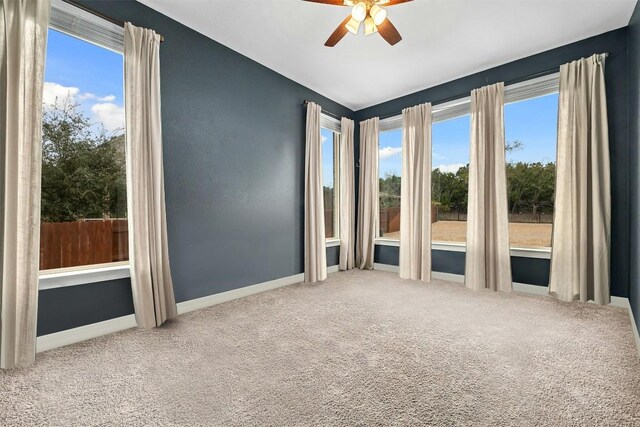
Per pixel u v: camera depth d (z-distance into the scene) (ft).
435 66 10.93
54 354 5.94
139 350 6.12
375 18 5.96
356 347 6.30
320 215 12.67
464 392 4.70
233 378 5.10
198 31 8.80
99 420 4.08
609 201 8.55
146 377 5.13
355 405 4.39
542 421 4.02
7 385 4.88
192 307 8.68
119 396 4.60
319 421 4.05
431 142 12.40
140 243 7.14
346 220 14.67
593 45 9.01
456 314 8.32
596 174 8.63
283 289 11.16
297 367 5.47
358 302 9.49
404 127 13.21
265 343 6.48
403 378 5.11
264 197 10.98
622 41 8.59
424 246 12.35
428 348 6.24
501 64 10.75
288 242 11.98
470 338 6.73
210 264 9.19
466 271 11.23
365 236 14.88
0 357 5.34
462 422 4.01
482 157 10.71
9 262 5.36
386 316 8.20
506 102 10.71
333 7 7.72
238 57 10.01
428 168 12.37
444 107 12.31
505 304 9.16
